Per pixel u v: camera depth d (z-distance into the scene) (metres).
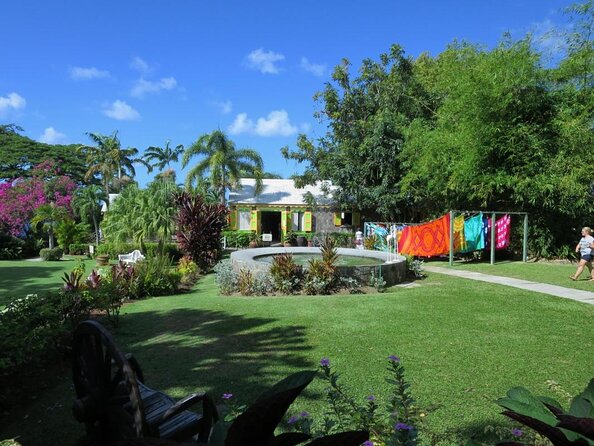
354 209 27.19
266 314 7.81
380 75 26.22
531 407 1.25
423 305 8.23
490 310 7.75
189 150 29.70
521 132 15.38
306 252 15.65
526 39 15.60
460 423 3.59
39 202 30.91
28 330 5.28
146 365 5.34
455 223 16.47
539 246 16.89
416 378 4.62
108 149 45.09
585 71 15.20
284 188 33.47
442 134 18.28
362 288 10.68
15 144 46.19
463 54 18.45
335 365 5.07
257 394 4.35
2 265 20.73
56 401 4.55
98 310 8.62
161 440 1.05
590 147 14.78
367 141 23.36
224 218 17.84
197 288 12.68
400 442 2.07
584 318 7.11
